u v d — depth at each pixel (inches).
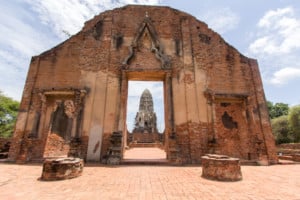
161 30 447.5
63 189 174.1
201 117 387.5
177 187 183.8
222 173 216.2
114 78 403.5
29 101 386.6
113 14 455.2
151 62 418.3
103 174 247.3
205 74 417.7
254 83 428.5
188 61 421.4
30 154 354.0
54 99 402.0
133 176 235.1
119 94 391.9
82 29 441.7
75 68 411.5
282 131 1054.4
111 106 383.6
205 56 432.5
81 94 381.7
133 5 467.5
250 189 179.3
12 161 346.0
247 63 444.5
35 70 408.2
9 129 999.6
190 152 360.5
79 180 211.6
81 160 244.5
